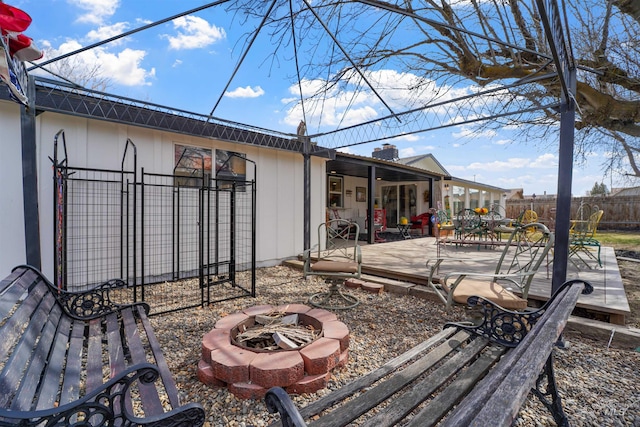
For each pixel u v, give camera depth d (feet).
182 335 9.50
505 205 56.65
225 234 17.66
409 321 10.73
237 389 6.31
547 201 51.65
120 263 13.34
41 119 11.94
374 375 5.38
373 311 11.74
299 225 21.43
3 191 11.21
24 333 4.79
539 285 12.62
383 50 14.43
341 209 35.73
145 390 4.85
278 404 3.18
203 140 16.60
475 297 7.25
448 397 4.82
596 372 7.37
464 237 25.43
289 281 16.31
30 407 3.76
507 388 2.65
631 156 18.70
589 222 17.21
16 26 5.09
